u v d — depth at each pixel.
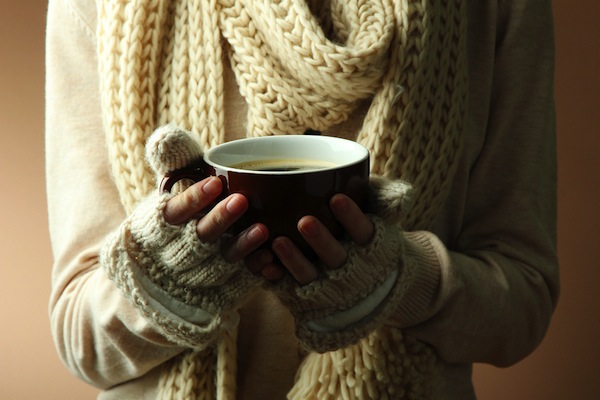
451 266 0.73
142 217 0.60
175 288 0.63
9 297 1.26
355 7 0.74
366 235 0.60
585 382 1.22
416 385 0.75
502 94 0.82
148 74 0.76
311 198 0.57
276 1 0.72
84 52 0.80
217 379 0.76
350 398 0.74
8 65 1.15
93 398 1.30
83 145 0.80
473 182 0.83
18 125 1.18
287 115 0.73
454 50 0.77
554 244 0.85
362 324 0.64
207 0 0.75
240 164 0.62
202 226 0.58
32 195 1.22
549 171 0.84
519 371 1.25
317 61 0.70
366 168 0.59
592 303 1.20
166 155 0.57
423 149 0.76
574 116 1.14
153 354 0.74
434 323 0.75
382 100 0.74
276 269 0.60
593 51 1.11
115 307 0.72
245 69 0.74
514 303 0.79
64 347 0.79
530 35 0.81
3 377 1.30
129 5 0.75
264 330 0.79
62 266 0.81
